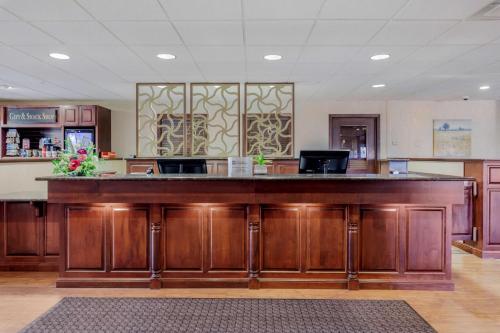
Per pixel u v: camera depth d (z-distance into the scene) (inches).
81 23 114.0
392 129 274.5
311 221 120.0
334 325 93.4
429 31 121.8
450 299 111.3
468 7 102.6
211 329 90.8
